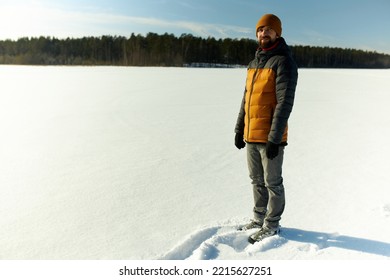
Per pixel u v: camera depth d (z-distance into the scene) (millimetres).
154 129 6316
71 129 6172
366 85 16594
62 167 4035
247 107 2438
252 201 3115
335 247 2309
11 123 6609
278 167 2369
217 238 2387
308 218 2746
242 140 2736
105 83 15297
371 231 2508
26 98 10125
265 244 2297
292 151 4895
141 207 2963
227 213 2861
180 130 6270
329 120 7402
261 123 2359
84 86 13844
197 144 5262
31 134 5734
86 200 3094
